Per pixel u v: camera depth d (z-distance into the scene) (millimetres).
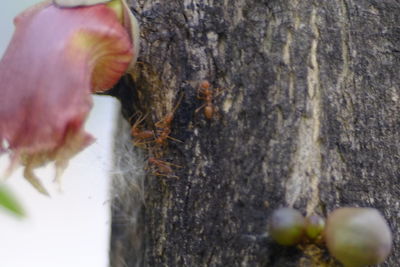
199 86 394
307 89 388
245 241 379
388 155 388
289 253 370
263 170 383
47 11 371
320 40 394
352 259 359
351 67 393
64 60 365
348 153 385
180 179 394
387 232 361
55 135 361
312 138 384
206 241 387
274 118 386
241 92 391
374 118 390
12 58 368
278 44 392
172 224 393
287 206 378
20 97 364
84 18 370
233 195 385
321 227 366
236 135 389
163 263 393
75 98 364
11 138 364
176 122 396
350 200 381
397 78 395
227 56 394
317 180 380
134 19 380
